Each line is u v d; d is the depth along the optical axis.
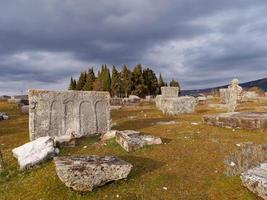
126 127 20.94
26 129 23.00
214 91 73.62
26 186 11.12
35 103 17.25
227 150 13.70
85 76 110.50
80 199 9.59
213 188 9.99
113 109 36.34
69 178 9.75
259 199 8.67
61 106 17.69
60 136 16.11
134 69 90.69
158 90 98.44
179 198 9.58
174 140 15.73
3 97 78.62
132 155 13.32
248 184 9.12
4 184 11.65
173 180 10.78
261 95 55.47
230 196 9.27
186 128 19.34
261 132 17.50
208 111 29.52
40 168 12.50
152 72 98.06
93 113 18.36
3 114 31.45
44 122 17.36
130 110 34.34
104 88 94.06
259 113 21.41
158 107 34.47
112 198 9.61
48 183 10.70
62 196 9.83
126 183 10.41
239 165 10.88
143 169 11.70
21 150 13.55
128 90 88.62
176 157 12.99
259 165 9.88
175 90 38.06
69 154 14.09
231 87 26.86
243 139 15.94
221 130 18.48
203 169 11.63
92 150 14.49
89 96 18.34
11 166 12.94
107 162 10.56
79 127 17.91
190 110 27.95
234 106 26.64
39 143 13.80
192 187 10.25
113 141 15.29
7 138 19.86
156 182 10.62
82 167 9.90
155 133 18.16
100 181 9.98
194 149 14.01
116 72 91.38
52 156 13.28
